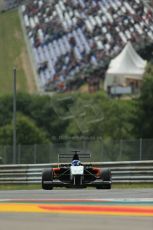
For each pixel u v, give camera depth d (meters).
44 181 84.81
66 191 81.94
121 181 112.88
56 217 45.03
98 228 38.66
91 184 83.75
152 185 109.50
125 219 43.81
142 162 114.06
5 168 118.94
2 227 39.22
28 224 40.75
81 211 49.38
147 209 51.16
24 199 62.84
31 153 152.25
